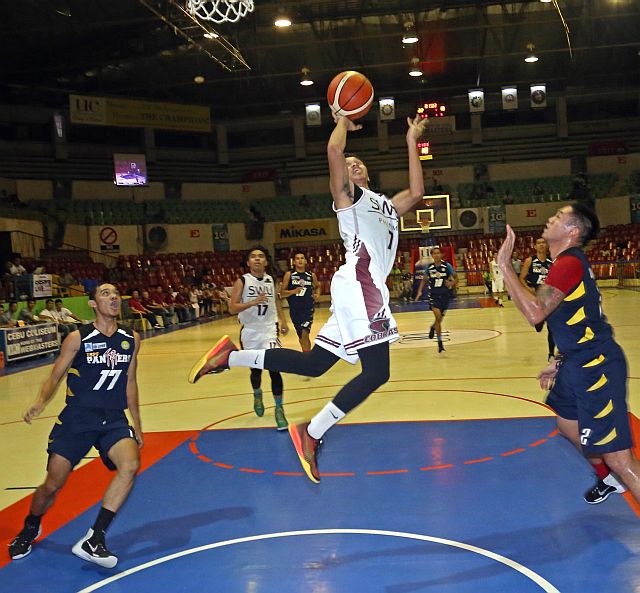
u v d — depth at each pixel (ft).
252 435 22.79
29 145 109.91
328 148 12.94
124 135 119.55
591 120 122.93
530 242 112.47
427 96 123.24
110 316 13.88
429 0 83.46
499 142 123.65
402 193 14.70
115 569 12.71
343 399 12.69
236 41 90.63
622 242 102.32
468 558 12.37
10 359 48.21
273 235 120.67
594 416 11.91
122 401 13.96
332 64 103.65
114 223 106.93
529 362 35.22
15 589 12.09
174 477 18.42
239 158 128.47
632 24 94.53
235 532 14.20
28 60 94.27
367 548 13.03
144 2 68.54
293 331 62.28
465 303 85.97
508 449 19.27
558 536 13.15
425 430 21.99
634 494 11.89
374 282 13.17
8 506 16.70
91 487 17.89
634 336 42.75
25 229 90.63
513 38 97.81
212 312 94.38
